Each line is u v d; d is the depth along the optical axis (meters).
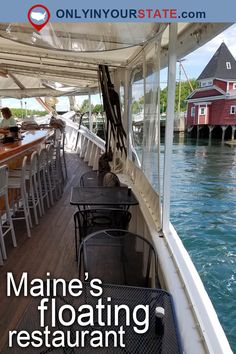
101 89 4.91
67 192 5.34
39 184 4.08
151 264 2.06
